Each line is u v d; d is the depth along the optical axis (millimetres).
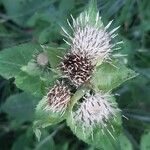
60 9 195
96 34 129
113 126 138
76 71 125
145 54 198
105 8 192
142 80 193
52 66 131
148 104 196
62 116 130
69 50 131
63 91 126
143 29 200
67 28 183
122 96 195
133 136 194
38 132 128
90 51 128
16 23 218
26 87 137
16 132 205
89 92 128
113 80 128
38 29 202
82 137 135
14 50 148
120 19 190
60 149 194
